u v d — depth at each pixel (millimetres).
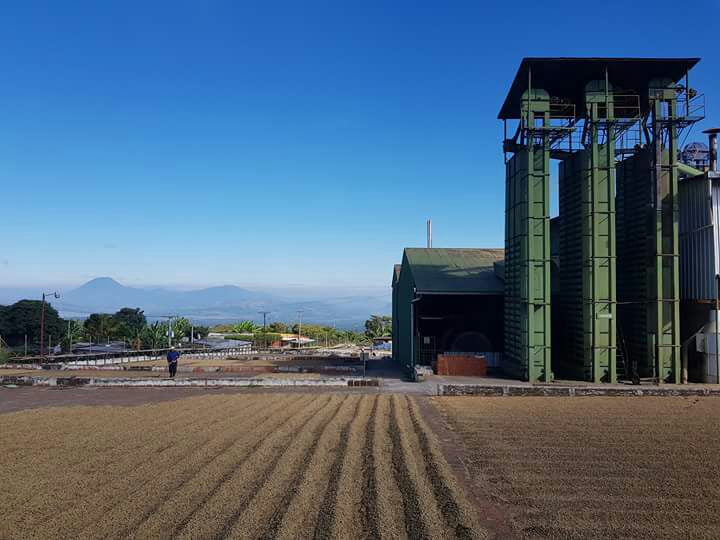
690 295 28703
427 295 35250
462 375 31500
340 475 12000
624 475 12320
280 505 10172
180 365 41188
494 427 17469
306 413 19859
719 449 14531
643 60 28016
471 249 42469
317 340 96750
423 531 9117
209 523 9344
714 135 32375
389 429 17047
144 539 8828
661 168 28281
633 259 30406
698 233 28328
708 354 27516
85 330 76312
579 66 28812
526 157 29406
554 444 15180
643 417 19125
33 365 39219
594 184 28438
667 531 9242
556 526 9477
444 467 12711
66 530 9242
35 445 15023
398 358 45906
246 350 60781
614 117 29344
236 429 17000
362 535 9016
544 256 28844
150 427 17375
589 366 28391
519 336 30312
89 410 20719
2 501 10641
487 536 9000
